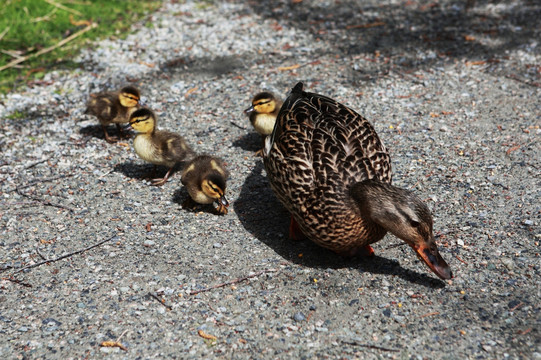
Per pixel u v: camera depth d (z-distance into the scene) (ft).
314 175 21.29
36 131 32.32
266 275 21.80
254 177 28.37
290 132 22.59
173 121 33.19
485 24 43.21
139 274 22.07
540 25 42.57
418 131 31.12
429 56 39.04
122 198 26.99
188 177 25.63
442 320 19.33
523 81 35.47
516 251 22.21
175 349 18.71
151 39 41.73
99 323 19.85
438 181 26.84
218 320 19.80
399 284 21.08
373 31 42.88
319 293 20.80
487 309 19.67
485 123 31.50
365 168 21.21
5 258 23.20
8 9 43.78
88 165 29.60
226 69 38.27
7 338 19.33
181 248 23.52
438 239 23.17
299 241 23.79
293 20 44.88
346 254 22.49
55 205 26.37
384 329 19.08
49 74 37.52
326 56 39.55
